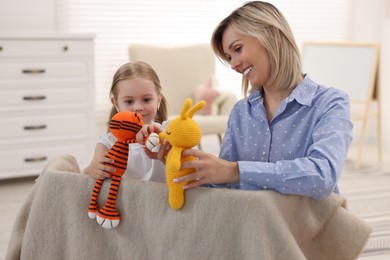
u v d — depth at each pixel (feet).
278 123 4.69
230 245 3.57
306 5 17.21
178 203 3.67
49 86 12.12
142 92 5.09
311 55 15.71
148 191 3.81
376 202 11.20
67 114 12.41
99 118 15.37
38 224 4.09
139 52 13.75
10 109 11.89
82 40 12.24
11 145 12.05
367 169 14.07
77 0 14.66
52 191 4.07
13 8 13.73
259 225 3.48
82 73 12.37
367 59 14.56
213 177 3.72
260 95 4.92
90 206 3.95
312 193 3.71
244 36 4.47
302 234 3.78
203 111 13.43
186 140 3.72
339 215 3.79
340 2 17.49
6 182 12.46
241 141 4.99
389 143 16.89
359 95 14.61
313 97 4.55
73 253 4.04
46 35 11.85
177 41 15.92
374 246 8.71
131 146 4.94
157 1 15.52
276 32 4.49
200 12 16.02
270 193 3.59
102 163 3.97
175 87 13.89
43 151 12.32
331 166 3.81
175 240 3.71
